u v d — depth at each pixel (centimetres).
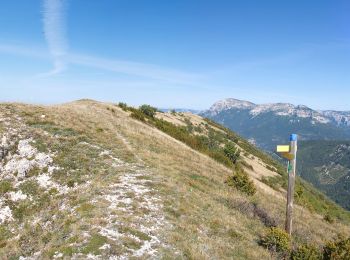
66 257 1093
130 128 3553
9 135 2348
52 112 3070
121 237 1231
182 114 9919
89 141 2600
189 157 3288
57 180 1994
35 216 1698
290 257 1480
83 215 1438
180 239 1325
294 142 1616
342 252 1464
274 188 4450
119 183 1881
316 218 3219
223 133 9106
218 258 1282
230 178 2705
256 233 1717
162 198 1736
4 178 2022
